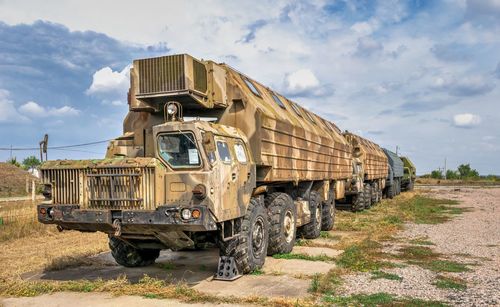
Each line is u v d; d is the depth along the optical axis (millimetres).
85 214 6531
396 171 30984
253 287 6805
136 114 8305
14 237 11789
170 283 6941
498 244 11000
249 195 7738
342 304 5859
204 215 6203
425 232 13141
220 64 8414
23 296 6430
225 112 8273
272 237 8977
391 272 7867
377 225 14508
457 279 7348
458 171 79812
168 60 7238
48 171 6891
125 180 6523
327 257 9008
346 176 16250
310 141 11492
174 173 6535
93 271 8047
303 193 11547
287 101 11742
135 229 6574
